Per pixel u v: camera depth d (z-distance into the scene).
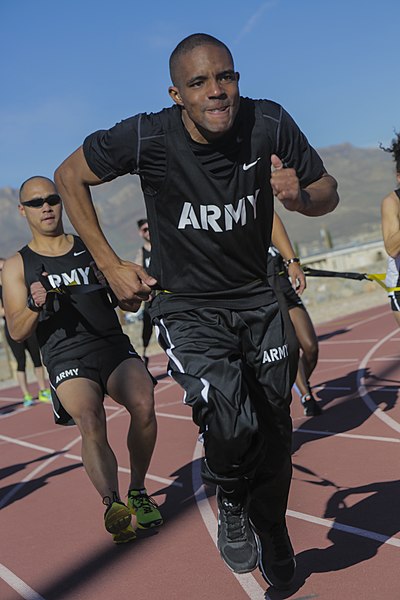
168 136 3.30
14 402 14.13
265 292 3.61
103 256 3.50
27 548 5.30
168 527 5.14
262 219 3.47
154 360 17.09
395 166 5.91
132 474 5.22
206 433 3.34
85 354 5.05
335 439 6.77
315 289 24.09
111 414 10.78
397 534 4.28
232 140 3.29
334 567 3.97
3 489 7.23
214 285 3.53
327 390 9.32
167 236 3.49
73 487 6.81
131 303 3.54
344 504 4.96
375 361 11.04
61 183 3.50
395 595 3.55
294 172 3.08
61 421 5.13
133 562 4.61
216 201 3.35
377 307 20.12
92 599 4.18
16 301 5.17
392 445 6.27
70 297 5.10
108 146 3.35
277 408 3.55
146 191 3.45
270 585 3.75
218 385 3.35
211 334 3.51
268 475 3.51
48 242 5.30
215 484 3.43
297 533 4.57
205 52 3.16
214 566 4.32
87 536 5.31
